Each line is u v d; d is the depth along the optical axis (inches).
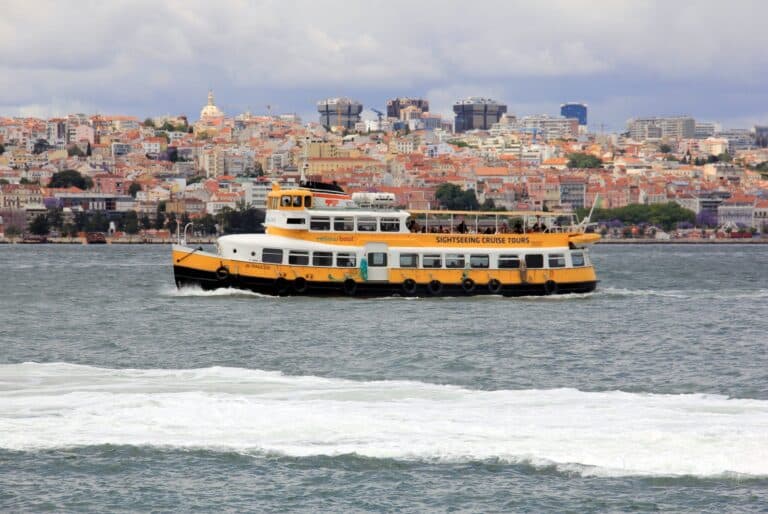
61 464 4906.5
